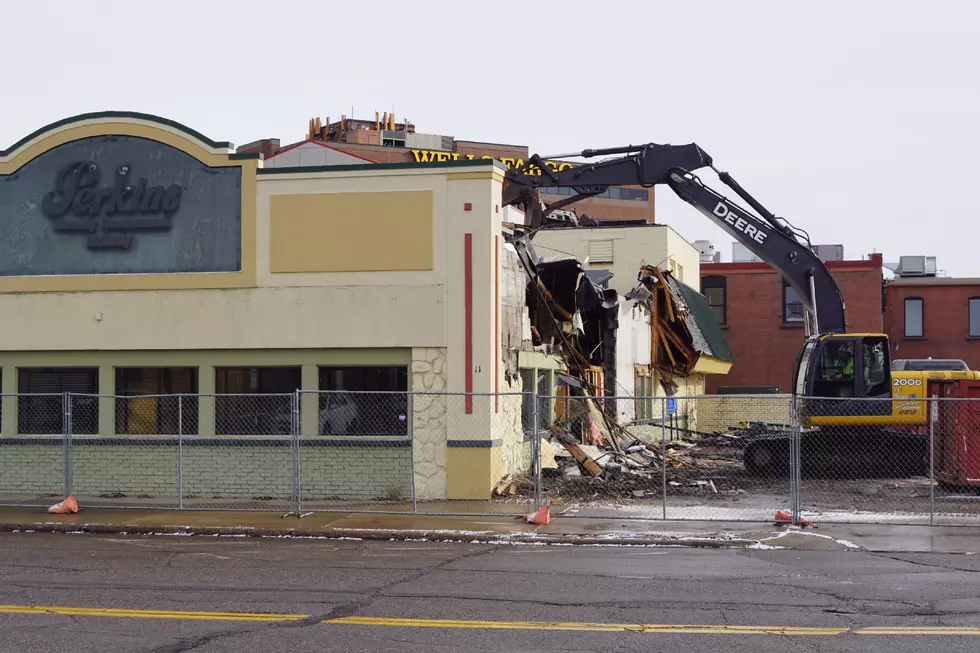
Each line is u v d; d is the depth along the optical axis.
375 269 20.33
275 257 20.62
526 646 9.05
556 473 22.84
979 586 11.91
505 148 87.88
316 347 20.44
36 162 21.53
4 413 21.34
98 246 21.23
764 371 48.91
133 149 21.22
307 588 11.75
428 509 18.61
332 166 20.50
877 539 15.58
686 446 31.75
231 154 20.86
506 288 21.84
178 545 15.47
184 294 20.89
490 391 19.88
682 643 9.17
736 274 49.44
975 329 51.69
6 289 21.42
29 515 18.33
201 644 9.14
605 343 30.16
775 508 18.86
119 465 20.91
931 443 17.05
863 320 48.59
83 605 10.76
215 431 20.80
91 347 21.09
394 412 20.31
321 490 20.20
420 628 9.73
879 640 9.28
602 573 12.80
